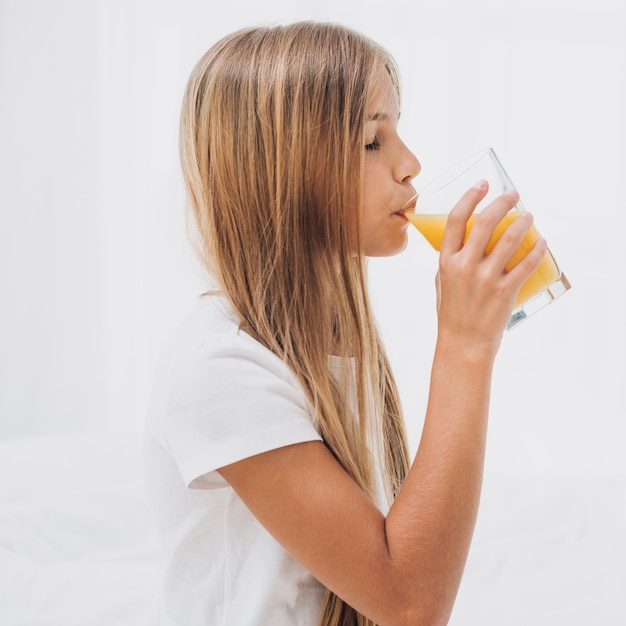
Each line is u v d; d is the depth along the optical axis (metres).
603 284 2.69
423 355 2.71
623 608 1.23
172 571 0.86
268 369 0.82
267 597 0.82
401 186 0.90
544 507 1.60
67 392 3.08
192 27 2.99
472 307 0.77
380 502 0.97
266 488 0.76
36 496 1.68
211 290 0.95
